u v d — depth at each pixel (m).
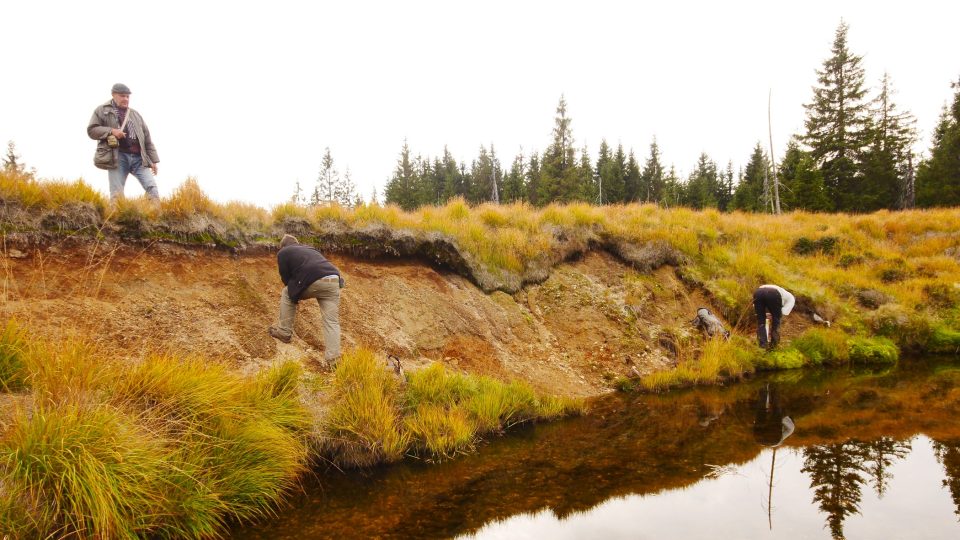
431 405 5.96
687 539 3.52
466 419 5.91
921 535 3.48
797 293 11.16
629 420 6.52
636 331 9.59
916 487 4.27
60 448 3.33
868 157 29.78
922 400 7.04
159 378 4.38
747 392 7.82
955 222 15.64
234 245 7.16
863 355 9.90
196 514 3.66
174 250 6.59
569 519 3.89
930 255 14.20
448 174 59.16
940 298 11.86
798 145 32.19
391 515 4.05
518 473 4.86
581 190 42.03
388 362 6.45
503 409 6.32
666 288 10.84
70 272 5.69
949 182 28.89
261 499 4.09
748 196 44.00
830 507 3.95
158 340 5.64
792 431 5.86
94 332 5.16
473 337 8.27
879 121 32.31
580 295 10.00
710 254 12.05
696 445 5.49
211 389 4.56
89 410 3.75
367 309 7.65
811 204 28.20
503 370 7.90
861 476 4.53
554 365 8.46
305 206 8.66
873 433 5.70
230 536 3.71
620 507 4.07
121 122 6.96
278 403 5.08
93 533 3.20
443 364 7.47
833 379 8.51
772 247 13.46
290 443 4.67
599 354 8.94
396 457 5.16
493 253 9.82
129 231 6.33
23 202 5.68
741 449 5.32
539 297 9.78
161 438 3.90
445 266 9.23
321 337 6.84
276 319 6.76
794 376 8.83
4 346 4.23
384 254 8.68
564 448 5.52
